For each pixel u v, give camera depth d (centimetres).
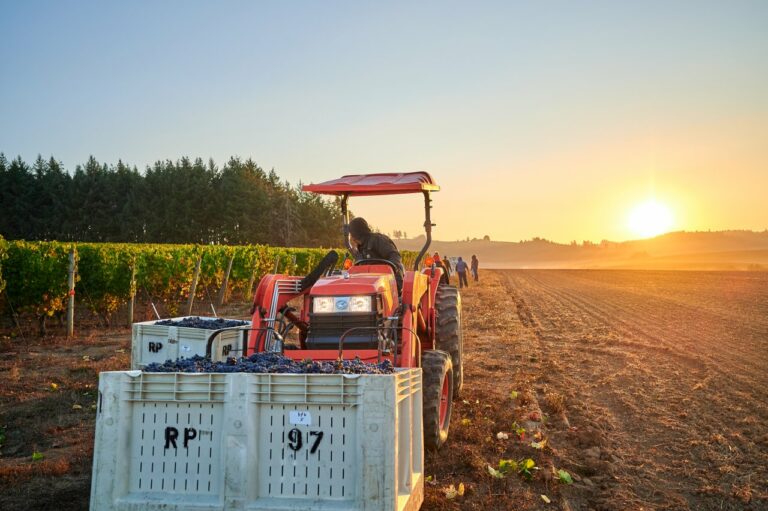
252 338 585
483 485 541
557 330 1577
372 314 572
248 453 369
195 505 369
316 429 371
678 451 638
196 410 381
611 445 655
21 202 8188
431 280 779
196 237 8706
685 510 498
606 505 502
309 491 370
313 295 589
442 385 604
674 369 1052
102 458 378
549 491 533
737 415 764
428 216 742
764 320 1761
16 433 663
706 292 2964
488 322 1761
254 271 2345
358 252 730
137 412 386
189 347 768
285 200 8975
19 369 973
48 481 530
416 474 438
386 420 363
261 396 375
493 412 771
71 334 1331
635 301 2486
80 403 781
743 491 531
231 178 8988
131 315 1565
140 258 1716
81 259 1473
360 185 684
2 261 1286
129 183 9019
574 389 909
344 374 370
